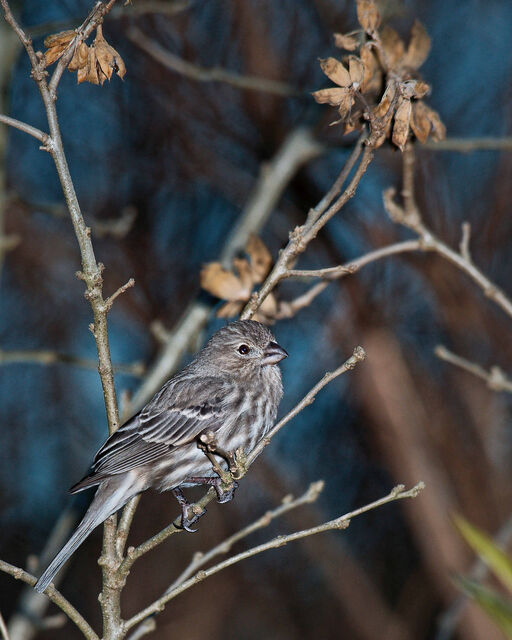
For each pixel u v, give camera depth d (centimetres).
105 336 708
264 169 1224
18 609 1077
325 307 1424
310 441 1574
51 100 681
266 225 1447
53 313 1644
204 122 1439
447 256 916
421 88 721
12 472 1756
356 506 1588
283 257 768
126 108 1506
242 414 971
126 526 728
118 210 1542
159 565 1627
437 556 1352
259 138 1451
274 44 1372
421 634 1534
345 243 1387
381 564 1605
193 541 1622
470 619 1306
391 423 1340
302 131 1230
